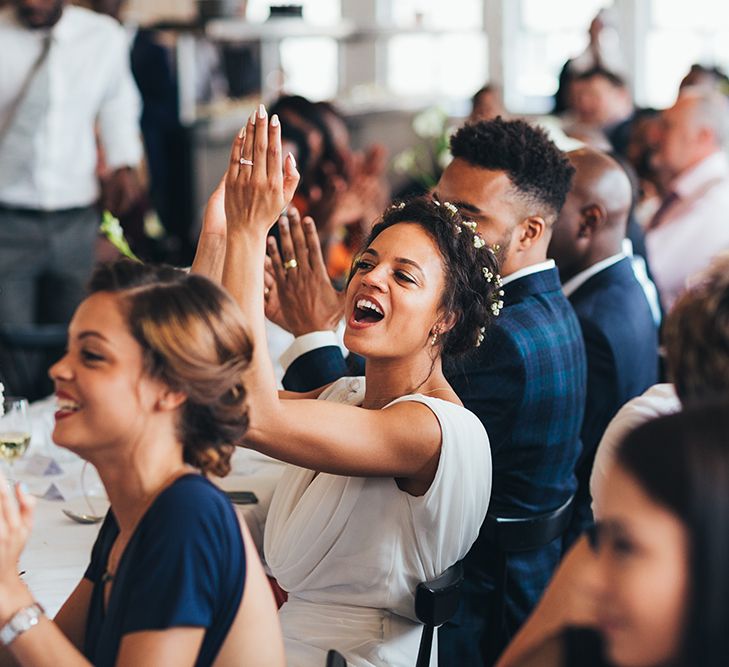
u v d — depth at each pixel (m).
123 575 1.72
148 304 1.72
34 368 5.39
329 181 4.79
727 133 5.83
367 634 2.51
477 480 2.52
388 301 2.53
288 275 3.10
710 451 1.28
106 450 1.75
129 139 6.66
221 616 1.73
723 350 1.61
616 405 3.54
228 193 2.37
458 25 12.05
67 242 6.42
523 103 11.88
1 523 1.70
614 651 1.33
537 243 3.12
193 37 9.11
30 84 6.11
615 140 7.68
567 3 11.76
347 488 2.48
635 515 1.31
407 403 2.48
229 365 1.75
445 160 7.30
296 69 12.05
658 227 5.97
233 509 1.77
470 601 2.93
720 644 1.27
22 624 1.70
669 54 11.45
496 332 2.94
